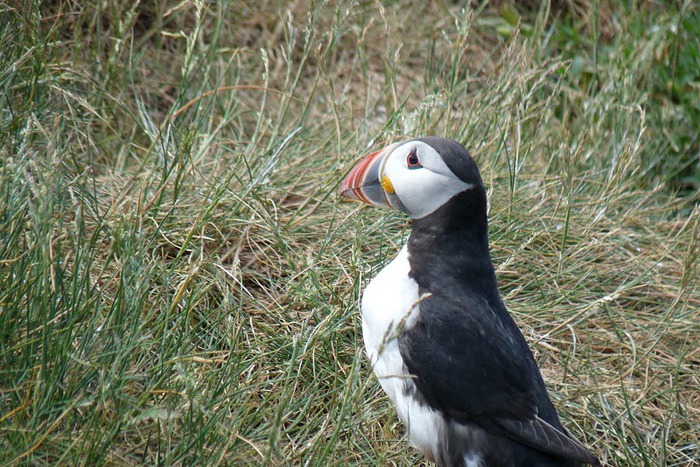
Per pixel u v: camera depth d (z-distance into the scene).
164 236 8.43
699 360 9.01
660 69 12.97
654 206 11.53
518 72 11.30
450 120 10.65
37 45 8.92
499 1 14.71
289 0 13.21
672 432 8.19
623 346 8.87
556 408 8.00
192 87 11.69
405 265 6.93
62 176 7.88
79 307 6.81
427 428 6.73
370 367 6.07
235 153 10.14
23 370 6.11
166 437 6.16
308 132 11.05
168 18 12.27
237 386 7.10
